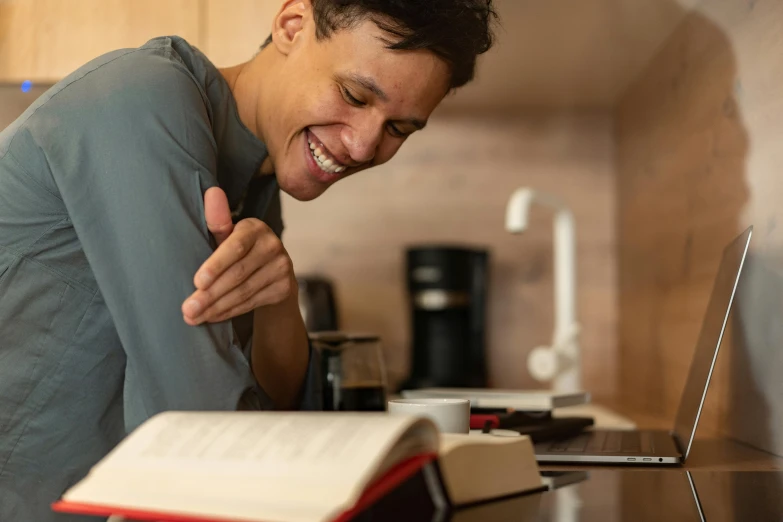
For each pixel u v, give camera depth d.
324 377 1.14
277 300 0.78
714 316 1.06
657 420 1.55
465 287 2.05
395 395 2.00
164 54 0.82
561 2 1.42
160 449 0.56
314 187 0.95
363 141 0.88
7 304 0.81
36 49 1.68
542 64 1.82
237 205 0.97
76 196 0.74
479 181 2.24
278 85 0.90
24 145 0.79
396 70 0.85
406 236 2.24
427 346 2.04
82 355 0.85
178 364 0.71
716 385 1.27
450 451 0.60
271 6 1.68
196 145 0.76
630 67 1.84
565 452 0.92
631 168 1.99
